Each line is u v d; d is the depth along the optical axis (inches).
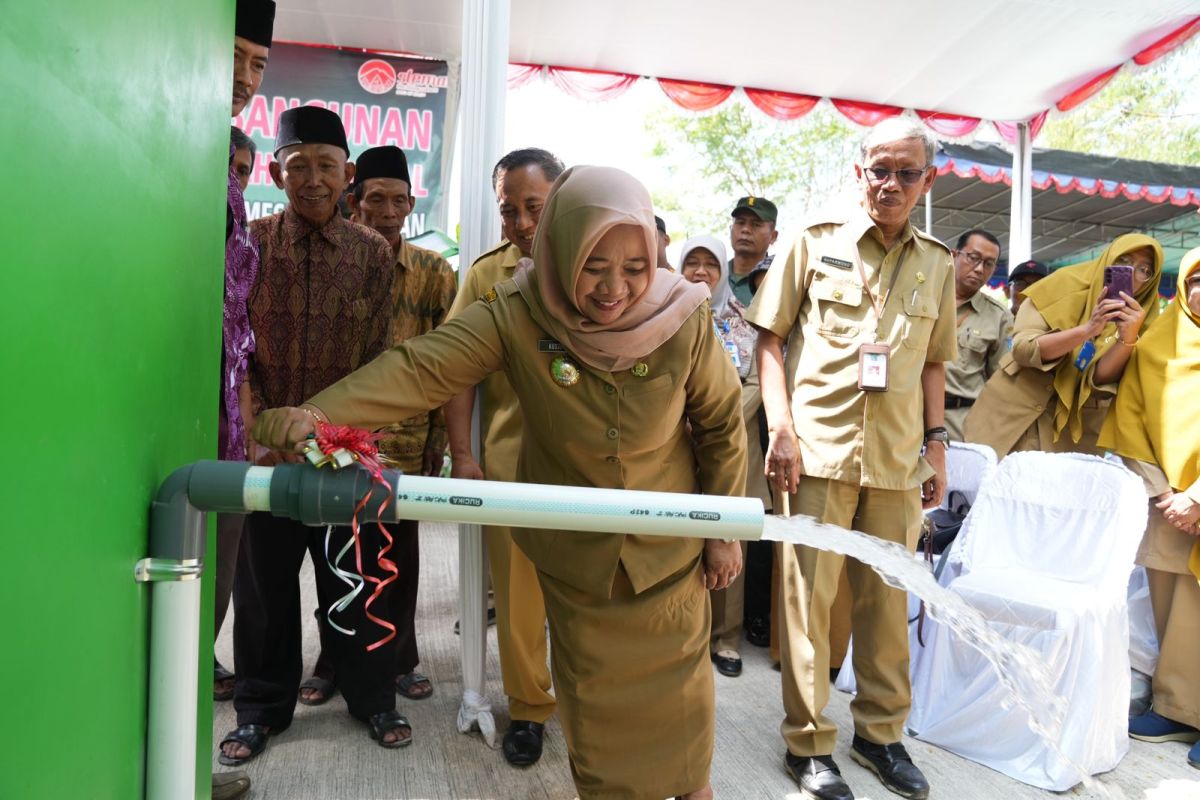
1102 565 108.7
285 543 93.1
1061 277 140.4
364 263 100.0
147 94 36.5
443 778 90.7
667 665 70.8
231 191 79.0
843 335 95.2
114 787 35.0
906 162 91.0
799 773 93.2
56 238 27.6
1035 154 280.7
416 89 220.1
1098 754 101.1
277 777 89.0
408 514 42.5
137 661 37.3
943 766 102.7
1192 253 117.1
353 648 96.2
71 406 29.4
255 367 98.2
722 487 72.9
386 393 59.6
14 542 25.5
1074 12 157.8
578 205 58.2
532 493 43.0
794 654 94.1
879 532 96.3
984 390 144.2
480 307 66.4
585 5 167.5
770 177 541.6
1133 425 122.0
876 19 165.8
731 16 168.1
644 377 65.5
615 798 70.1
